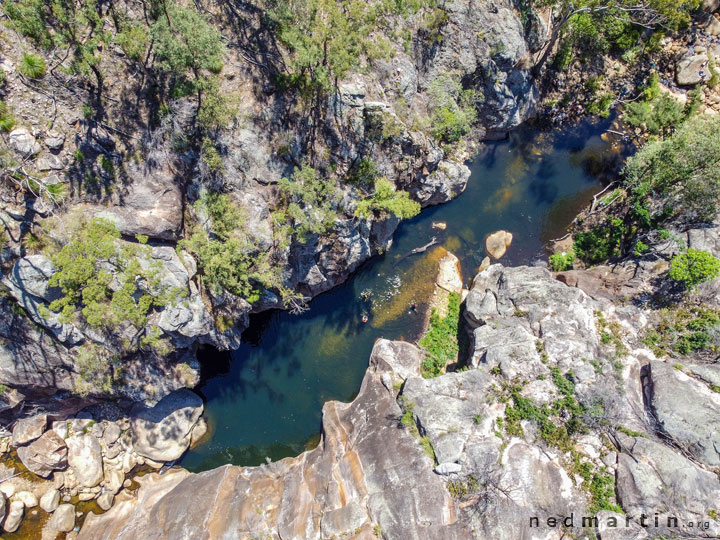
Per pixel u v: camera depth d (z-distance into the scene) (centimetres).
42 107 2705
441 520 2683
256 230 3175
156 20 2861
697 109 4122
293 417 3628
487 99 4059
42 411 3241
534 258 3959
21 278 2672
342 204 3372
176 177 3053
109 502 3253
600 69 4297
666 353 3148
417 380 3170
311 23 3016
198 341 3481
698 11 4216
